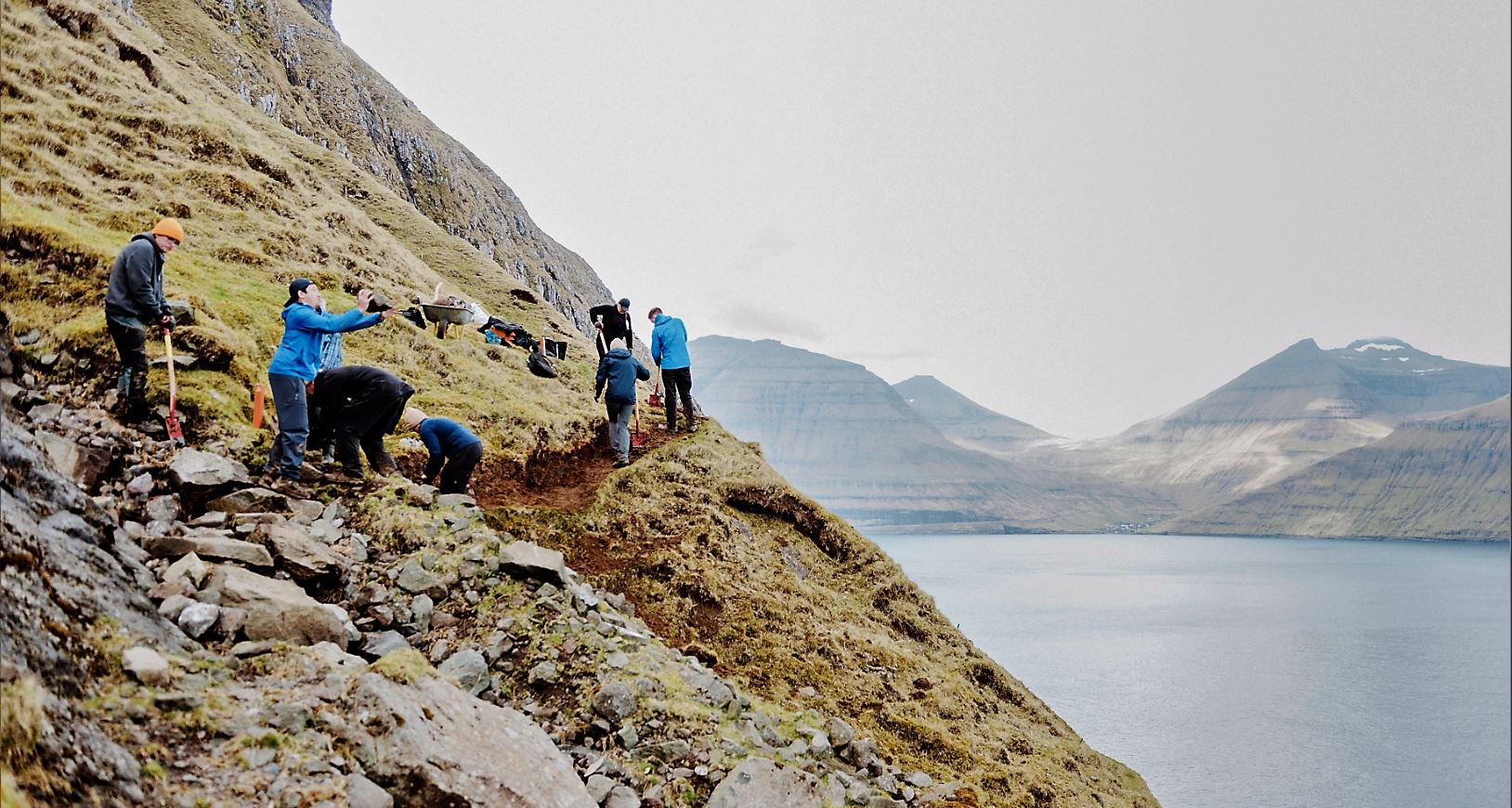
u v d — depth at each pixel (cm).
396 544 1083
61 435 984
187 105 2781
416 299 2405
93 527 785
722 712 1050
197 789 573
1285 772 9331
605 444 2045
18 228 1299
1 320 1136
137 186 1950
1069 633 19275
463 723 737
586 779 851
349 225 2762
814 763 1071
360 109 15062
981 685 1831
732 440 2342
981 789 1318
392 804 632
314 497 1132
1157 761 9381
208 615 759
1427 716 13175
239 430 1209
